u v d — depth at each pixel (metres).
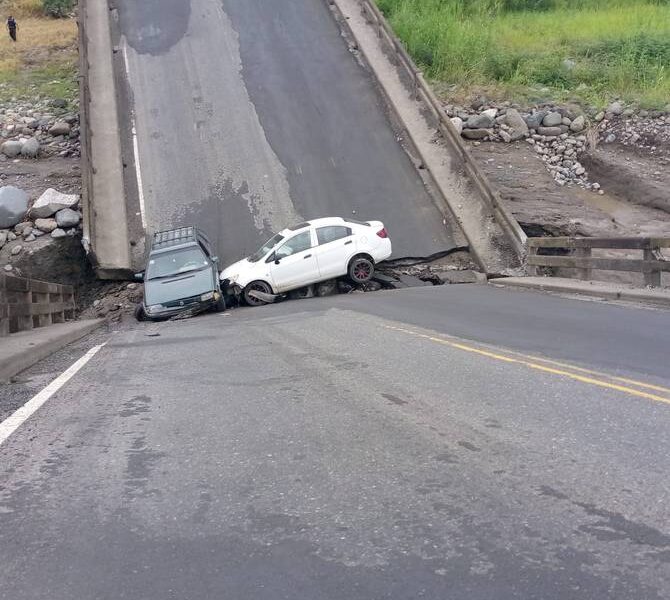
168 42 30.44
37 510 4.58
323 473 5.02
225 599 3.38
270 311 17.03
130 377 9.14
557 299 15.36
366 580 3.49
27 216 22.80
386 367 8.63
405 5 38.38
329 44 30.77
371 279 20.66
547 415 6.20
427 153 25.42
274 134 26.16
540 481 4.69
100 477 5.16
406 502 4.43
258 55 29.83
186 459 5.48
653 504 4.26
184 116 26.80
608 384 7.20
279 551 3.85
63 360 11.30
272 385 8.00
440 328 11.73
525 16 41.38
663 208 23.69
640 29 35.44
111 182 24.08
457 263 21.97
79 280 22.17
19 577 3.70
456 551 3.75
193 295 18.09
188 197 23.92
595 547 3.73
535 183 25.53
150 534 4.15
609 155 26.88
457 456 5.24
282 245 19.72
